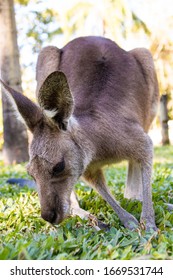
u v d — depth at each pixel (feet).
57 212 11.87
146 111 16.35
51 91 11.66
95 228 12.45
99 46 15.88
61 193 12.08
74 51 16.24
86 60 15.49
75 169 12.46
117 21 66.59
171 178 19.80
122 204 15.05
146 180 13.84
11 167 33.14
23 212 14.69
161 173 21.98
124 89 14.87
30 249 9.96
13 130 37.27
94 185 14.55
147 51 16.96
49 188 11.89
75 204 14.40
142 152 13.98
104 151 13.69
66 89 11.73
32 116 12.35
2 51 37.35
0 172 29.76
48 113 11.89
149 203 13.48
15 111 12.64
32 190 19.47
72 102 12.01
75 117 13.33
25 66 74.02
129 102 14.78
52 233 11.89
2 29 37.11
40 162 11.89
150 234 11.55
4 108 37.37
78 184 20.62
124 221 13.35
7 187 20.68
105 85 14.61
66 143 12.31
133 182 15.53
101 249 10.20
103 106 13.96
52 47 17.15
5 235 12.08
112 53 15.70
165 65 62.69
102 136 13.44
